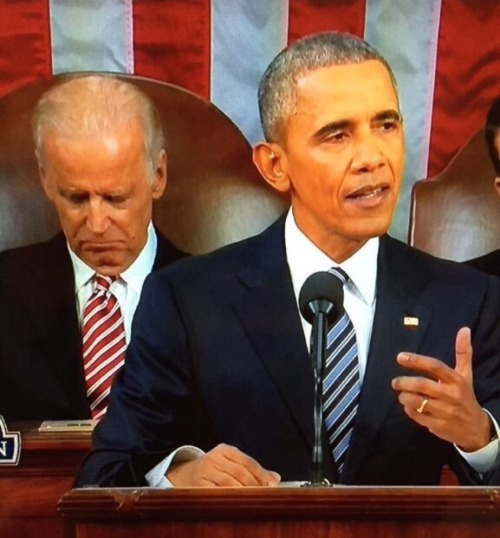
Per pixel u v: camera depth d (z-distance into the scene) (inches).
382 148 66.1
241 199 67.3
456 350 63.0
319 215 66.9
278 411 67.4
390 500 46.2
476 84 69.1
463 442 62.6
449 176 68.8
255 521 46.6
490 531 46.8
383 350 67.5
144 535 46.6
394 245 68.3
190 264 67.7
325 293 58.1
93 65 68.2
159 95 67.1
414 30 68.8
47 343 68.1
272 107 66.2
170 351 67.4
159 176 67.1
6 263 67.1
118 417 67.0
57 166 66.2
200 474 62.3
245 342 67.4
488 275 68.4
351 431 67.4
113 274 67.6
